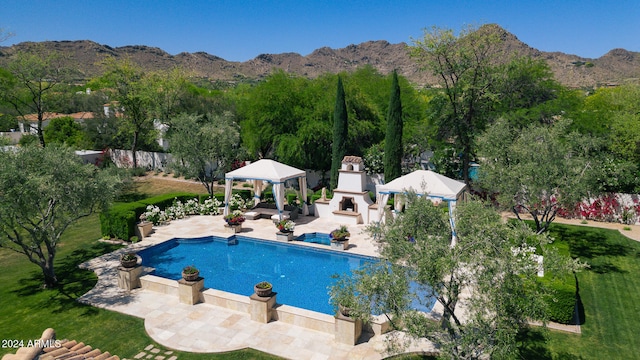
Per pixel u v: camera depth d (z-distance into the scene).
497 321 6.65
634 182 21.56
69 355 6.83
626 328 11.27
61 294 13.62
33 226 13.35
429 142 28.42
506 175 15.05
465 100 24.52
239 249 19.09
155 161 39.84
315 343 10.53
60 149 14.27
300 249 18.77
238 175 22.59
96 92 44.06
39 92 31.69
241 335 10.96
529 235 8.16
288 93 31.67
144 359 9.85
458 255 7.02
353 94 32.09
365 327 11.03
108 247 18.53
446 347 6.91
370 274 8.04
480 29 23.22
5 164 12.09
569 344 10.41
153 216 21.48
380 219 19.64
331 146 32.50
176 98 37.38
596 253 17.58
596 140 15.96
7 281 14.75
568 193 14.29
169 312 12.32
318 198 25.88
